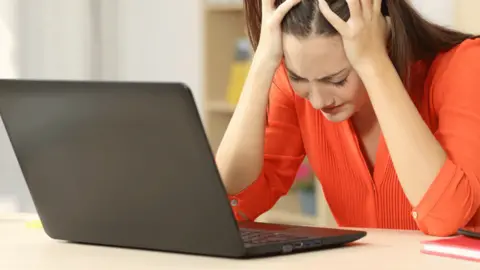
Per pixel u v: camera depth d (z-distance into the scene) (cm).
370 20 156
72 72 458
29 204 417
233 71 415
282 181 196
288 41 156
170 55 489
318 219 370
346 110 163
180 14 482
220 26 421
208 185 124
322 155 191
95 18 469
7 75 435
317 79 157
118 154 133
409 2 169
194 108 119
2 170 413
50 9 449
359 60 156
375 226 187
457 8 320
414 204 157
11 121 145
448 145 161
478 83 163
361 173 184
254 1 173
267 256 129
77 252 138
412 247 138
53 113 138
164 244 134
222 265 122
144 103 125
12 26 436
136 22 486
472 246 126
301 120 193
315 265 121
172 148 125
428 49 173
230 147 179
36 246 146
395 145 157
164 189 130
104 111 131
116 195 137
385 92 157
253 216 189
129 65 485
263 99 176
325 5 151
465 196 154
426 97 174
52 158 143
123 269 121
